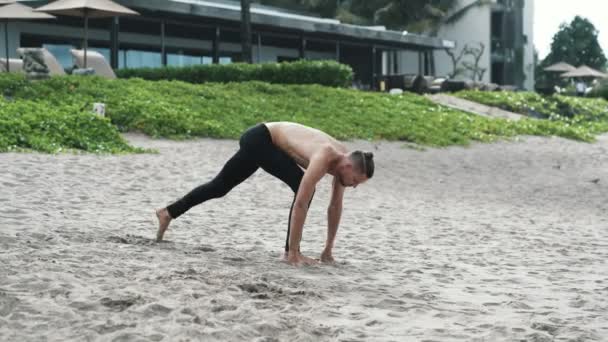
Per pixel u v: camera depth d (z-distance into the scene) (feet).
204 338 13.91
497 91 141.18
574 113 135.13
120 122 71.46
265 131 24.16
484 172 71.31
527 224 41.34
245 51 115.55
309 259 24.12
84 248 22.76
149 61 131.13
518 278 24.47
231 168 24.61
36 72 80.53
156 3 110.52
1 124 54.60
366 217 40.34
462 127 99.19
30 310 14.92
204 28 133.69
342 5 215.31
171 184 46.29
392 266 25.64
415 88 141.08
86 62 95.81
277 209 40.29
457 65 230.48
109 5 92.58
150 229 29.91
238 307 16.26
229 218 35.68
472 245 32.55
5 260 19.35
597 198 57.11
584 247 33.22
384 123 92.58
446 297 20.30
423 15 215.72
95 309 15.48
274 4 203.21
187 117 75.92
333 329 15.47
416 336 15.52
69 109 65.82
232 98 91.50
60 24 118.32
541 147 94.22
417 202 49.75
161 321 14.78
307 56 165.68
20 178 40.98
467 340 15.33
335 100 101.55
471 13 229.04
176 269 20.21
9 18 85.97
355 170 23.26
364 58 171.73
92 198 38.04
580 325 17.33
